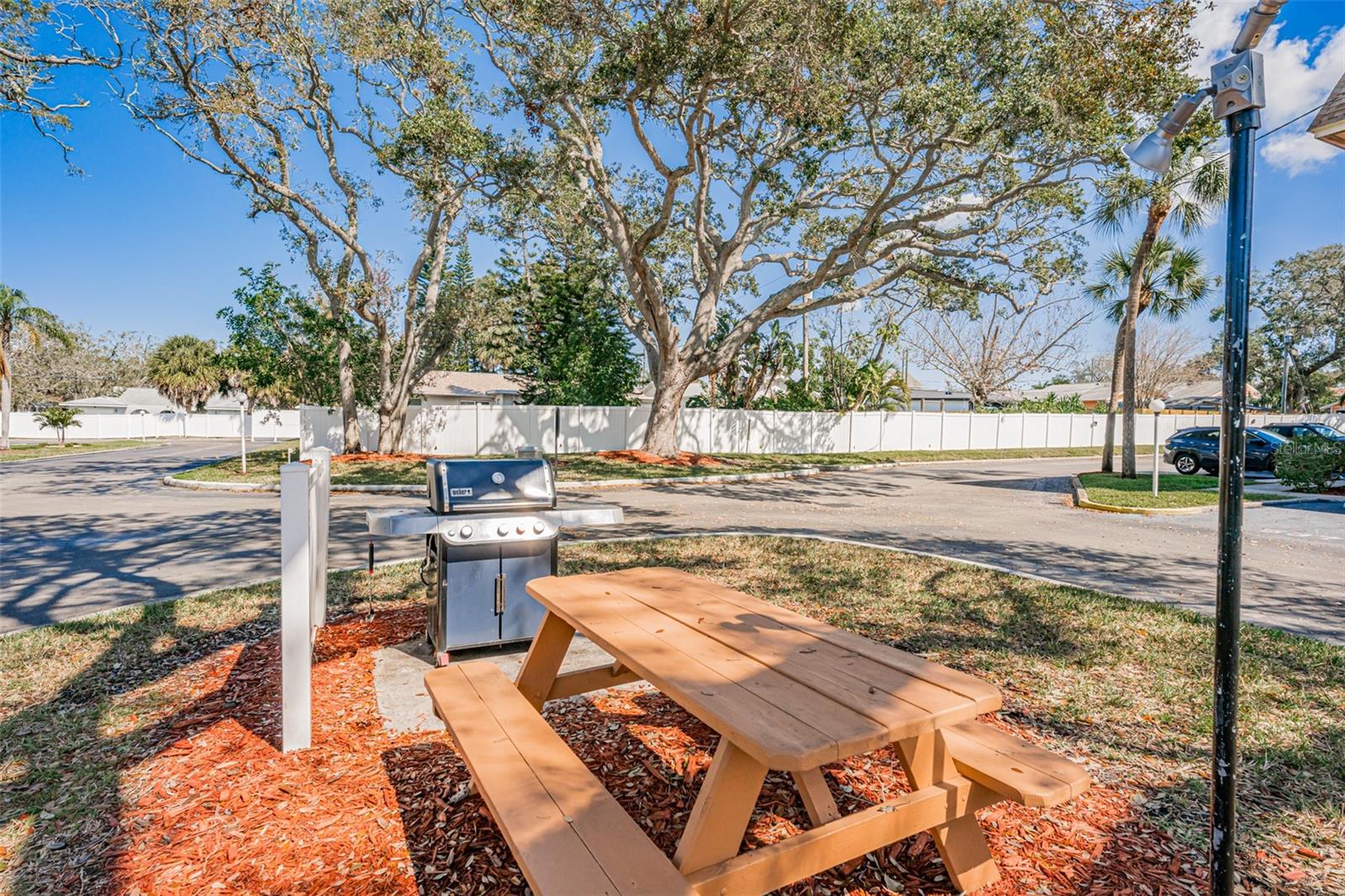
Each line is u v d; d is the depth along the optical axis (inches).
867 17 478.9
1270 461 739.4
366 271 784.9
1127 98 415.5
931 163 588.4
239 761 116.2
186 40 547.8
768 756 63.5
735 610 113.1
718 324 1125.1
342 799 103.3
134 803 104.4
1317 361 1617.9
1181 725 134.7
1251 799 108.6
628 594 123.4
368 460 765.3
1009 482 726.5
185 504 494.9
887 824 79.4
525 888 83.7
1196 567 306.3
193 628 198.1
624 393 1086.4
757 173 573.6
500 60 624.7
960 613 211.6
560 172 682.8
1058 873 88.5
